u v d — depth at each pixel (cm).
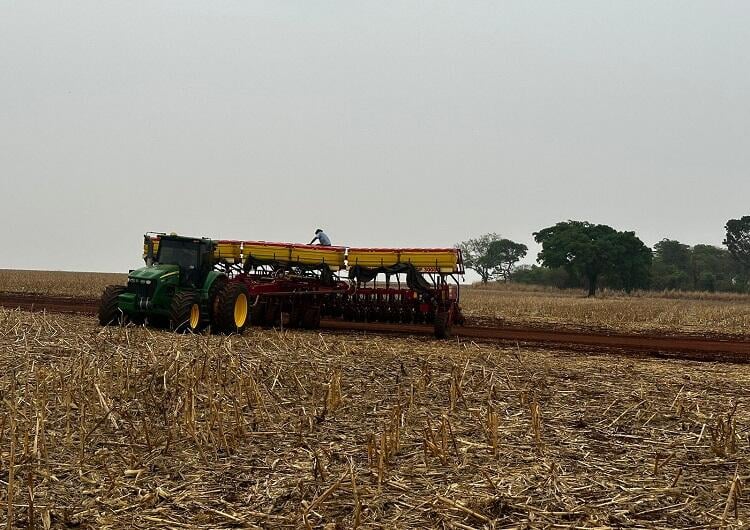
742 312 3819
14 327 1583
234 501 638
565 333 2498
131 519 596
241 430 823
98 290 4606
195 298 1805
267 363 1201
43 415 819
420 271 2234
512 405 1018
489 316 3397
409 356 1455
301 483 672
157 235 1917
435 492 655
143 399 972
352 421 909
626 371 1413
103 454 748
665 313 3628
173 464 731
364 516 602
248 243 2344
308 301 2273
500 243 12775
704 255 11538
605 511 618
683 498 655
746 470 741
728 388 1227
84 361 1041
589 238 8044
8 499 592
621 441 848
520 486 671
